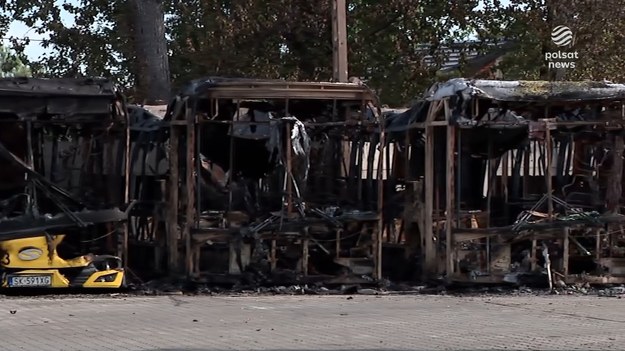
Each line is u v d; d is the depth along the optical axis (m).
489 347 12.19
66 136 17.80
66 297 17.30
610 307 16.47
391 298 17.67
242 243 18.23
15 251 17.03
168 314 15.30
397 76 35.78
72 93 17.25
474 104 18.31
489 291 18.56
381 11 35.41
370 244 18.73
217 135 18.98
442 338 12.94
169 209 18.75
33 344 12.31
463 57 36.97
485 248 18.66
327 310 15.95
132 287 18.20
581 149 19.75
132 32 33.03
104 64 35.03
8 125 17.09
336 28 26.58
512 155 20.30
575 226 18.61
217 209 19.05
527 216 18.69
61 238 17.31
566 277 18.67
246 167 19.28
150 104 25.42
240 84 18.02
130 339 12.74
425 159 19.33
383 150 18.91
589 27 35.06
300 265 18.44
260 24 33.72
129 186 18.56
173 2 34.38
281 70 33.84
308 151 18.41
